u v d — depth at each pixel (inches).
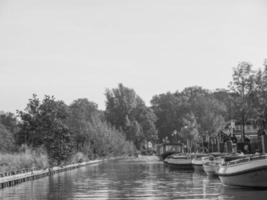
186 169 3248.0
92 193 1626.5
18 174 2128.4
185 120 6328.7
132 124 7652.6
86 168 3563.0
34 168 2501.2
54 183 2113.7
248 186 1577.3
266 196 1407.5
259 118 2583.7
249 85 2721.5
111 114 7790.4
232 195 1445.6
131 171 3051.2
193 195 1499.8
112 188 1797.5
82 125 4923.7
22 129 3097.9
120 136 6737.2
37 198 1510.8
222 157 2269.9
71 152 3324.3
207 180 2145.7
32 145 3051.2
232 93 2778.1
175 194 1541.6
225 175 1640.0
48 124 3102.9
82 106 6737.2
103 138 5339.6
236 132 3843.5
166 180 2177.7
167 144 6328.7
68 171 3147.1
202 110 7869.1
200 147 5364.2
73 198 1488.7
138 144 7839.6
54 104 3166.8
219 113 7381.9
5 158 2379.4
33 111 3125.0
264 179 1535.4
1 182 1866.4
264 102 2586.1
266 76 2655.0
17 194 1642.5
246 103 2728.8
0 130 3703.3
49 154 3009.4
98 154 5137.8
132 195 1536.7
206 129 6033.5
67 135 3152.1
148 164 4325.8
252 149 3036.4
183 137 6077.8
